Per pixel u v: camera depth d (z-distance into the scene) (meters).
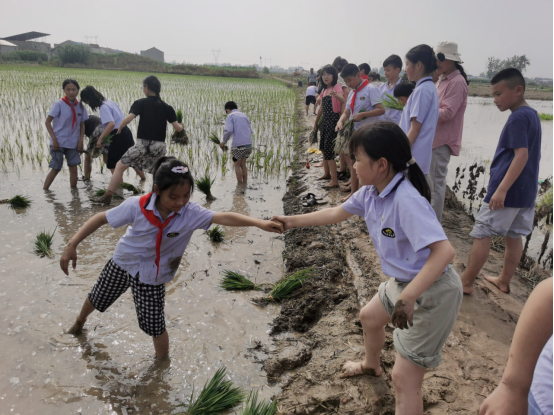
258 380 3.08
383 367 3.02
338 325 3.58
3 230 5.30
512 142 3.38
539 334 1.28
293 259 4.83
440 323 2.17
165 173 2.60
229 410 2.80
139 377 3.06
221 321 3.75
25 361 3.16
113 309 3.83
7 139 9.62
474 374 2.96
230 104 7.52
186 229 2.91
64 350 3.29
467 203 7.03
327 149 7.04
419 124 4.13
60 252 4.82
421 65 4.14
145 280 2.93
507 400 1.36
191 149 9.57
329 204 6.41
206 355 3.31
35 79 25.58
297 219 2.79
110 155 7.08
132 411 2.77
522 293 4.07
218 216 2.93
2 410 2.72
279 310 4.00
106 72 42.22
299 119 15.91
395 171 2.25
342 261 4.73
